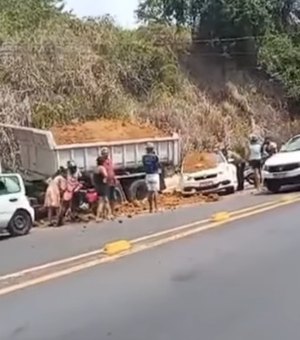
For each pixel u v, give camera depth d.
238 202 20.00
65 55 28.92
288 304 7.91
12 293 9.10
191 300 8.26
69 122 26.05
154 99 31.39
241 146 33.09
